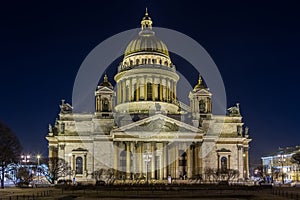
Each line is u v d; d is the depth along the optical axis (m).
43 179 175.25
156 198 79.25
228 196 84.25
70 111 162.38
